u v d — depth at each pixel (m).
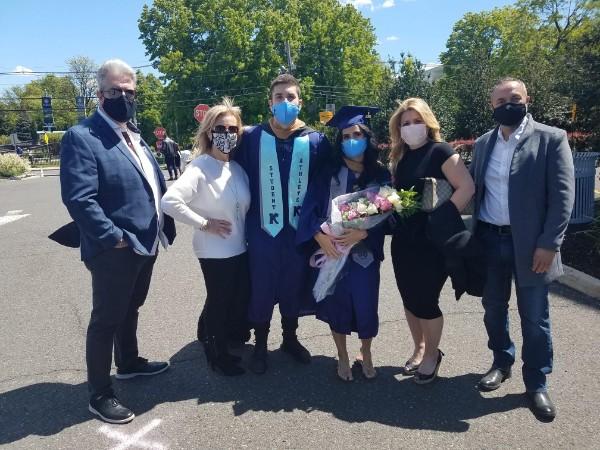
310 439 2.89
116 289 3.10
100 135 3.04
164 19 40.81
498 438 2.84
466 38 44.69
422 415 3.10
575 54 7.95
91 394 3.20
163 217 3.54
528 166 2.98
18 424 3.11
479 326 4.36
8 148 51.28
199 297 5.41
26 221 10.95
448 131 13.04
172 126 40.91
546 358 3.12
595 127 8.09
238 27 37.62
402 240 3.34
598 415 3.02
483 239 3.30
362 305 3.43
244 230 3.67
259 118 38.78
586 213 7.35
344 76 41.84
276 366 3.82
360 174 3.54
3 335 4.52
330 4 42.91
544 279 3.03
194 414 3.18
